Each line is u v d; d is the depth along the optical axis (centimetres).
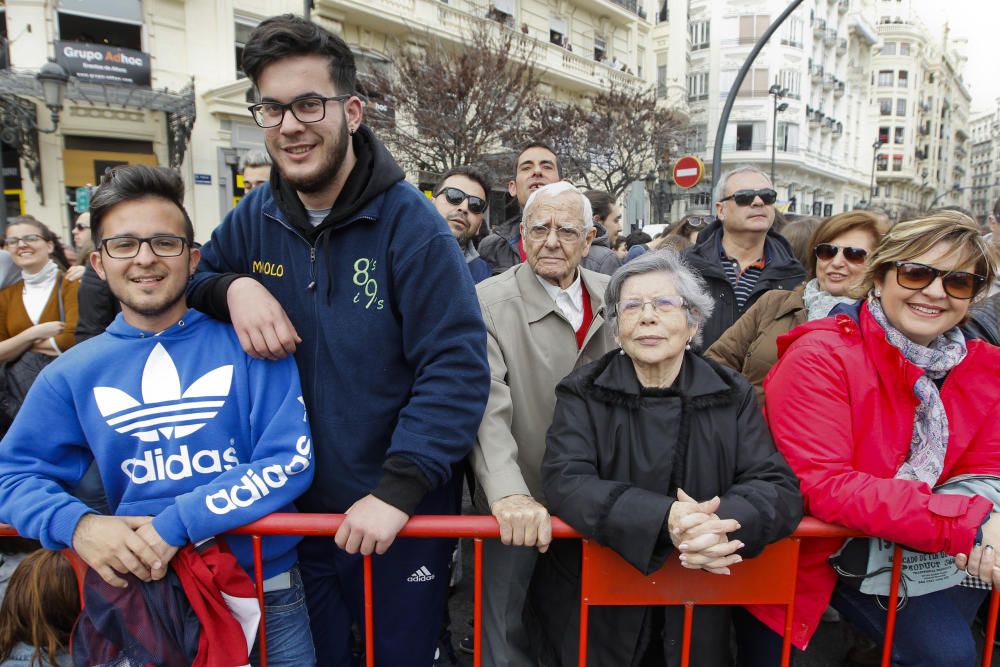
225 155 1308
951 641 170
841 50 4181
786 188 3712
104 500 160
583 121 1585
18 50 1109
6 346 350
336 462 175
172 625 148
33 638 168
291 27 154
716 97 3550
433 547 186
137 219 153
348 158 169
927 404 169
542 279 224
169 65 1238
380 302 170
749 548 154
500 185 1385
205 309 171
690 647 175
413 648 188
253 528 159
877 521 155
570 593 182
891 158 5897
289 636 174
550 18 2073
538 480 217
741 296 327
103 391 157
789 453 173
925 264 160
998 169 11619
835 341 178
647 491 161
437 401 162
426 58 1283
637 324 173
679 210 3331
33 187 1152
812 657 265
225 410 163
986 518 149
